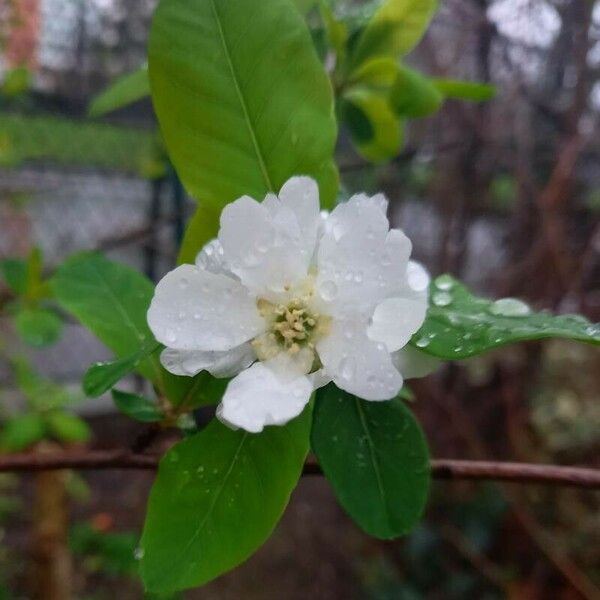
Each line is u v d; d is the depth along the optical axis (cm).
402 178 40
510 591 34
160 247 37
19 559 35
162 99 10
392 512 9
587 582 31
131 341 11
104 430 44
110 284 12
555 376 37
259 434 9
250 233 8
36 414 26
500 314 9
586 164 35
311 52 10
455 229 37
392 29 14
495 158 36
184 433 11
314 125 10
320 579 38
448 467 11
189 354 8
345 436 9
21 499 40
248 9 10
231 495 9
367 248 8
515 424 35
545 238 33
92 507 40
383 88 15
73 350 46
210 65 10
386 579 37
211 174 10
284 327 8
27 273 21
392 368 8
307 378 8
